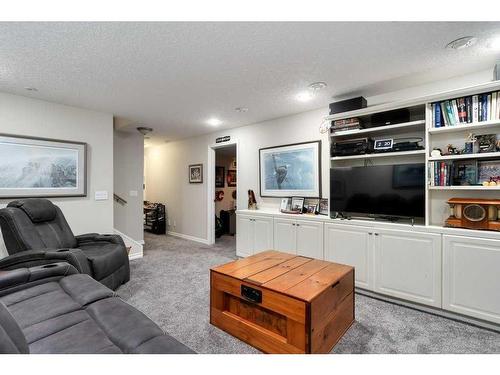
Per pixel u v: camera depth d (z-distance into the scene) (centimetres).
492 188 207
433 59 212
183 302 244
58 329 123
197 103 323
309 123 354
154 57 209
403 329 200
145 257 400
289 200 371
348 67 227
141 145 510
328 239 291
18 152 290
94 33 176
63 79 251
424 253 228
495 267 196
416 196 245
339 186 300
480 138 222
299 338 153
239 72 237
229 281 190
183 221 561
